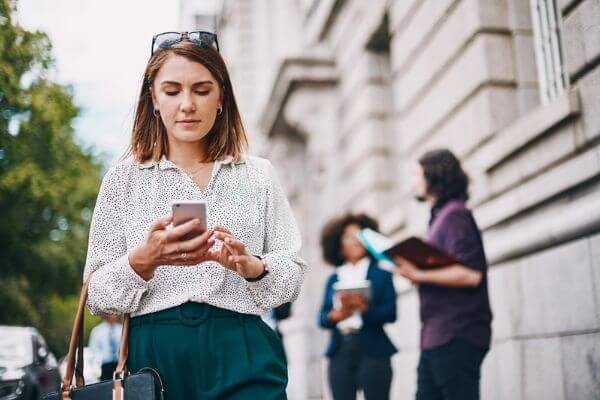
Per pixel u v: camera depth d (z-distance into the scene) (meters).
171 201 2.47
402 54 8.72
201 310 2.40
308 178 14.46
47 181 8.24
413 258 4.34
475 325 4.29
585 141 5.07
